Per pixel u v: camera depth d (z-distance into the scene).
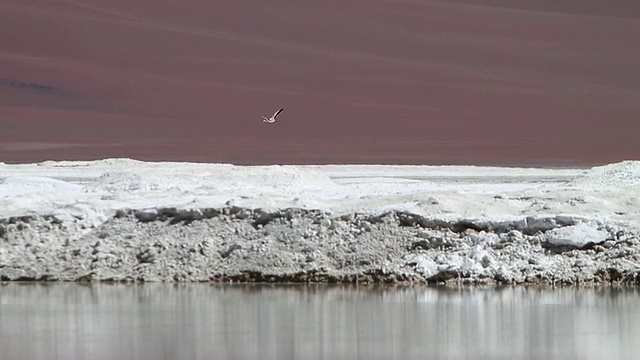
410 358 62.00
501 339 67.19
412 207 95.81
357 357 62.31
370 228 93.62
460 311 76.88
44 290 87.88
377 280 89.38
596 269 88.94
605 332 69.38
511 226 92.94
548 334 68.75
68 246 96.44
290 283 90.12
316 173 151.88
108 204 103.69
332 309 78.00
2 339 67.88
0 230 97.81
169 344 66.06
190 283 90.69
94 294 85.56
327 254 92.19
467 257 90.06
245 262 92.19
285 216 96.12
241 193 118.31
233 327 71.56
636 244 90.62
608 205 100.19
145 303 81.12
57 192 116.50
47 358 62.28
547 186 143.12
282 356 62.62
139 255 94.50
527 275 88.94
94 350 64.44
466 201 99.25
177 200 106.62
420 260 89.88
